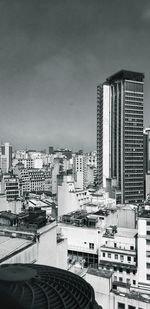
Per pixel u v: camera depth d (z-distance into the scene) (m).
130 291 88.00
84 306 40.44
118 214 149.62
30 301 39.62
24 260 81.44
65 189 196.12
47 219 104.31
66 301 41.19
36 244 88.12
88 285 46.94
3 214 103.62
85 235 132.25
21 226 95.44
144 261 112.62
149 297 82.69
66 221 144.62
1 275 45.38
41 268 51.84
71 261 126.50
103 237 126.38
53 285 45.22
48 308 38.38
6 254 80.19
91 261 130.12
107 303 81.69
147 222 112.50
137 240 115.19
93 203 188.00
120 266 115.69
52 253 98.06
